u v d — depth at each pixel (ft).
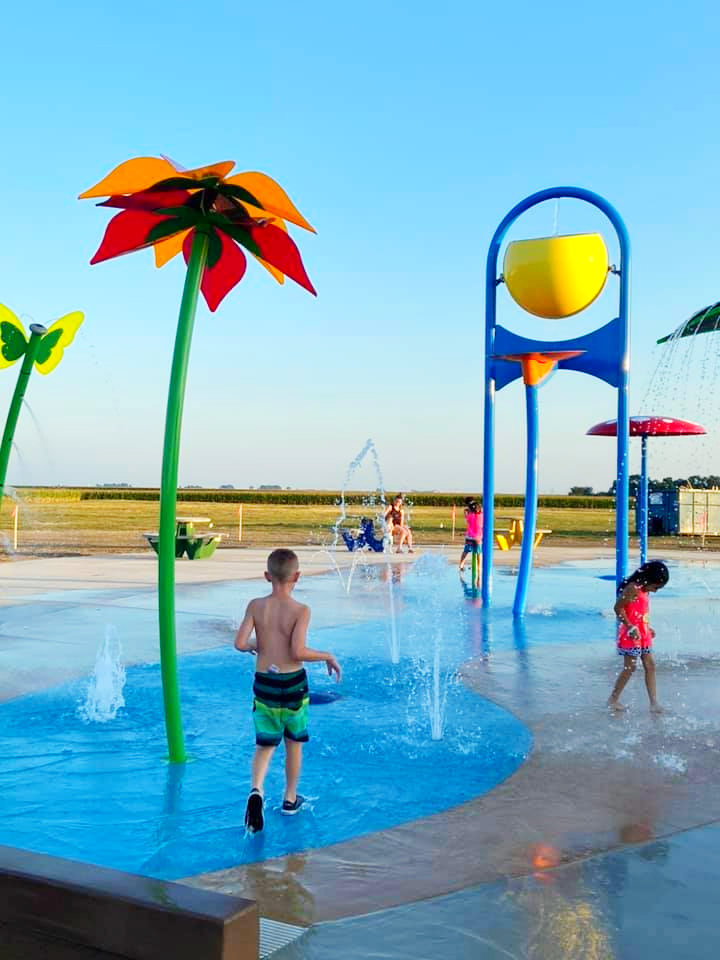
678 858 12.70
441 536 110.32
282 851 13.19
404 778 16.94
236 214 18.42
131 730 20.63
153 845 13.51
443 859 12.76
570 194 41.34
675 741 19.51
